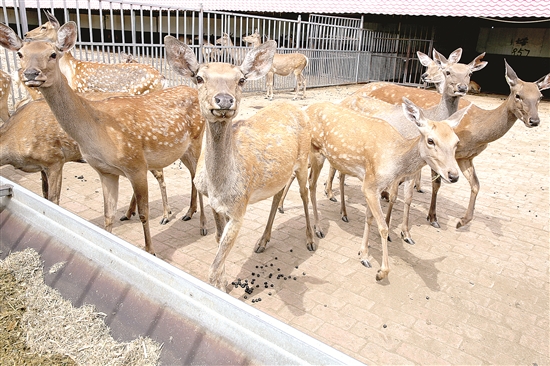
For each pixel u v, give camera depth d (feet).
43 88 11.06
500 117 17.01
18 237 8.98
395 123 18.13
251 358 5.56
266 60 10.29
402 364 9.99
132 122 13.09
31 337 7.57
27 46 10.93
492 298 12.90
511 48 67.31
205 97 9.06
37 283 8.23
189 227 16.46
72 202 17.79
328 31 60.39
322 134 16.05
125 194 19.22
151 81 23.38
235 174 10.53
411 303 12.43
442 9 57.11
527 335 11.28
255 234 16.24
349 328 11.14
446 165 12.48
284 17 73.67
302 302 12.14
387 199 20.81
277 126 13.16
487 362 10.21
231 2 70.85
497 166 27.07
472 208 17.26
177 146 14.64
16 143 13.88
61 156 14.51
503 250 16.02
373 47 68.49
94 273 7.64
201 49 39.63
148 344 6.50
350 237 16.52
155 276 6.73
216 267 10.62
